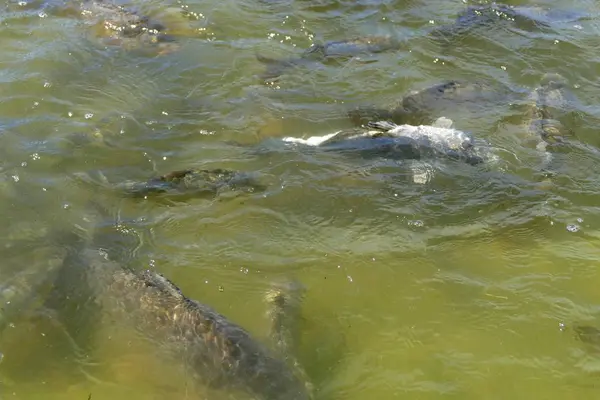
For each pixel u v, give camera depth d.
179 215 5.06
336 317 4.84
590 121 5.46
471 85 5.59
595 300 4.91
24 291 4.85
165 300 4.80
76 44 5.69
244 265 4.95
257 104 5.48
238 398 4.64
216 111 5.44
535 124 5.42
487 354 4.79
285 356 4.73
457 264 4.98
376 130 5.35
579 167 5.28
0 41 5.68
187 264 4.94
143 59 5.65
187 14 5.93
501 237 5.06
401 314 4.86
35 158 5.20
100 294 4.84
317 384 4.71
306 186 5.17
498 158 5.29
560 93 5.59
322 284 4.92
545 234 5.07
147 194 5.11
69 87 5.48
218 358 4.69
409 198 5.15
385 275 4.95
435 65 5.72
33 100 5.41
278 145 5.31
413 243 5.03
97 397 4.67
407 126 5.37
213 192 5.13
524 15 6.03
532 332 4.83
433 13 6.04
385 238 5.04
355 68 5.68
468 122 5.43
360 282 4.93
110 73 5.57
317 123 5.41
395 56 5.75
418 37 5.87
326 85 5.59
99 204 5.08
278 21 5.93
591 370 4.76
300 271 4.95
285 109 5.46
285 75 5.62
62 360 4.73
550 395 4.71
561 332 4.83
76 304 4.82
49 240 4.97
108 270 4.89
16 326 4.78
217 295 4.87
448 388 4.72
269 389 4.65
